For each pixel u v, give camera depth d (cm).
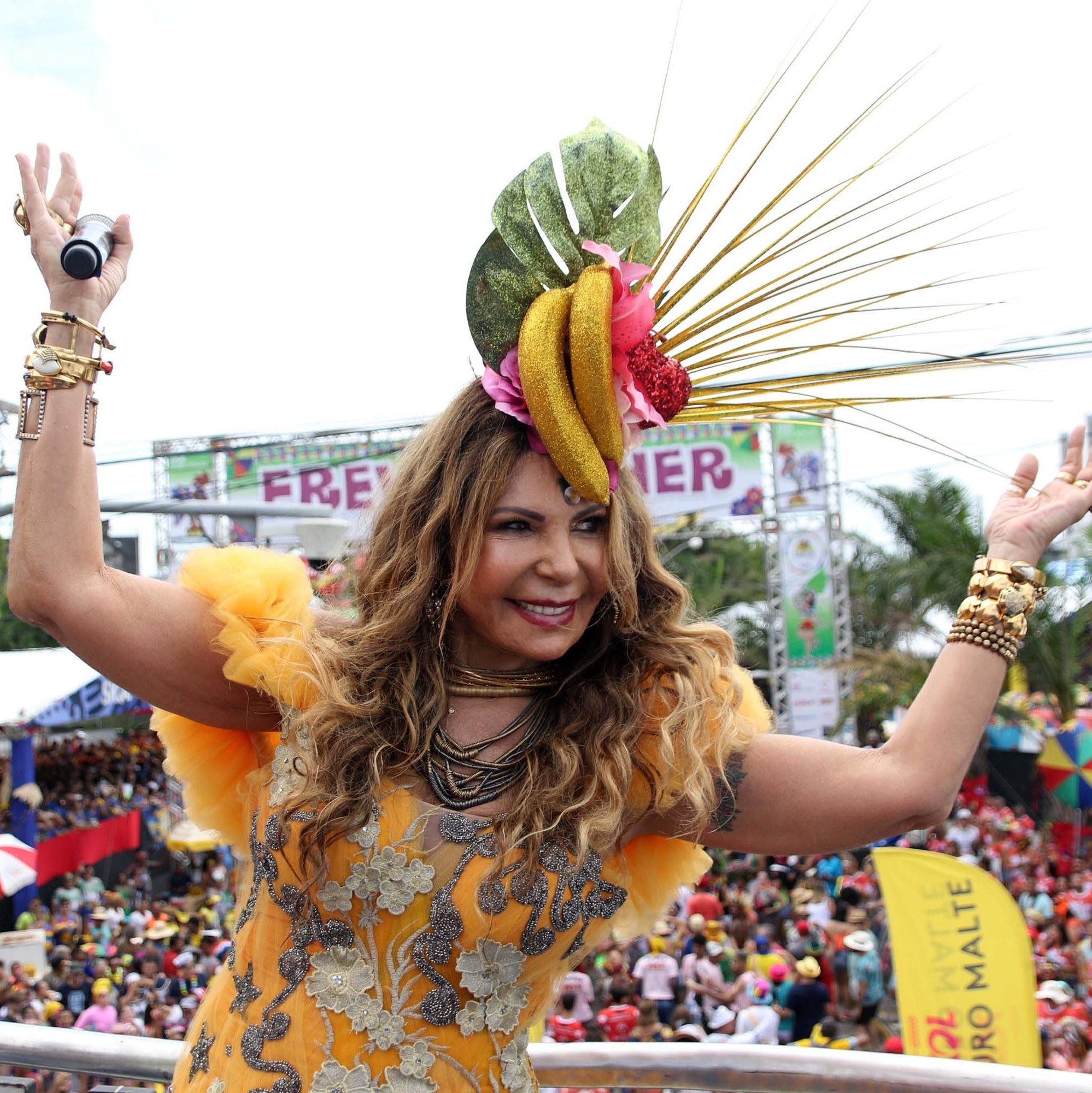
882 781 156
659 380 165
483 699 166
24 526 146
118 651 151
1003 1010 549
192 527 1989
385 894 150
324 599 188
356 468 2041
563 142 167
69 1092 222
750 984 838
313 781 152
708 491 1933
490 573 157
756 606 2767
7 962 1031
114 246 159
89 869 1402
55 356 146
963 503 2150
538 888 151
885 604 2377
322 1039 150
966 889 563
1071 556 1920
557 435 151
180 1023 847
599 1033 767
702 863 172
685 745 160
